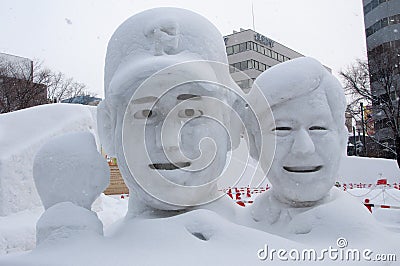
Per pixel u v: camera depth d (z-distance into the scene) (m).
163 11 3.53
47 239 3.22
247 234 2.92
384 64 24.58
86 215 3.36
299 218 3.39
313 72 3.42
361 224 3.22
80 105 10.70
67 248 3.09
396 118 23.52
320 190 3.44
